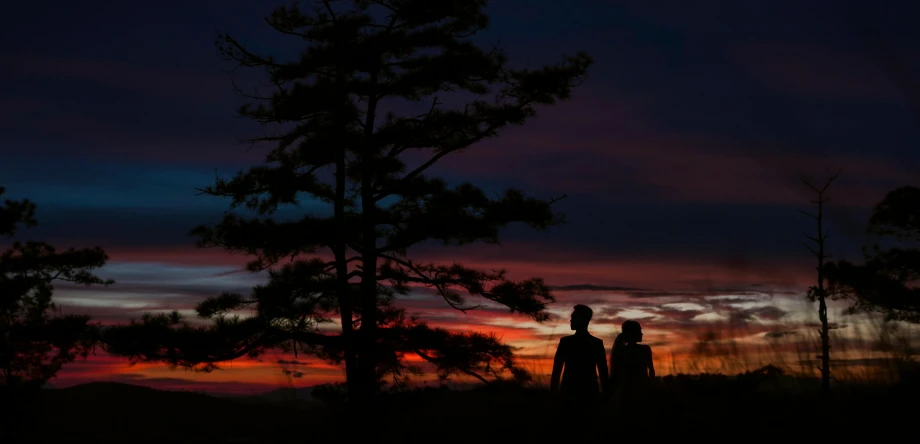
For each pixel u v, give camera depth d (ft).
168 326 58.70
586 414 18.13
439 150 67.41
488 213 63.21
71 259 58.13
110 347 56.13
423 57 66.80
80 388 72.69
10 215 56.85
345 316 62.44
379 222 64.49
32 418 50.31
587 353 22.86
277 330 60.54
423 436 19.30
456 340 57.41
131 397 63.46
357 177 65.67
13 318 54.80
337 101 62.64
